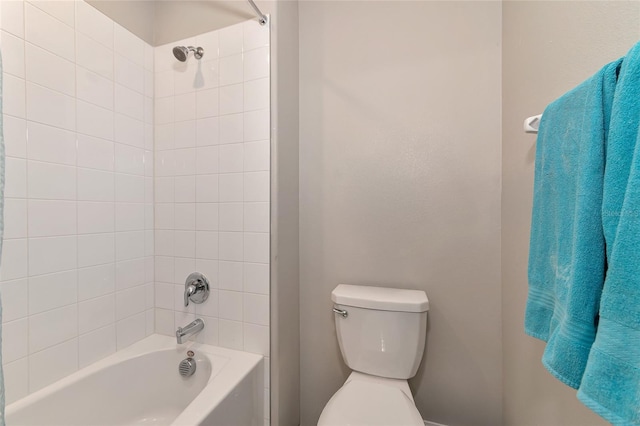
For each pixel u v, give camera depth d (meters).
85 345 1.08
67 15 1.01
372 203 1.27
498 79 1.11
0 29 0.84
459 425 1.16
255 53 1.19
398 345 1.06
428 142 1.20
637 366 0.33
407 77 1.22
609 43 0.53
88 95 1.09
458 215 1.17
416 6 1.22
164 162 1.35
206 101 1.27
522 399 0.90
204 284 1.27
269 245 1.17
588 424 0.57
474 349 1.15
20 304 0.89
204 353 1.20
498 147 1.11
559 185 0.54
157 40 1.35
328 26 1.33
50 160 0.97
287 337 1.25
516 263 0.96
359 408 0.90
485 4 1.13
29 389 0.91
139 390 1.18
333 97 1.32
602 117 0.44
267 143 1.17
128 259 1.25
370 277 1.27
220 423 0.91
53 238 0.98
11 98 0.86
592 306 0.42
